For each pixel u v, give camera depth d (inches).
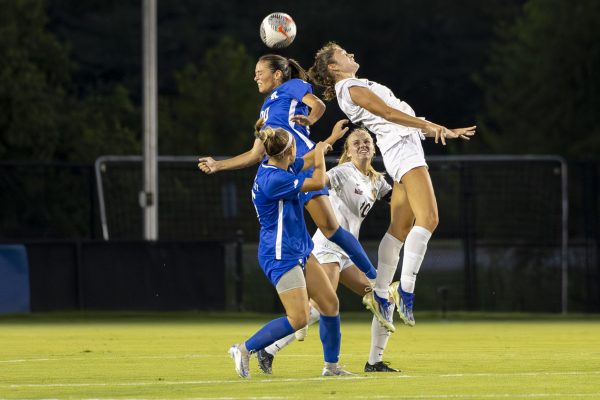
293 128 1373.0
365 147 1392.7
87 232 3791.8
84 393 1092.5
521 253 3154.5
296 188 1195.3
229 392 1088.8
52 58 4603.8
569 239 3334.2
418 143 1295.5
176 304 2704.2
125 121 5472.4
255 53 7022.6
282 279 1209.4
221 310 2738.7
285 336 1224.8
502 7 7130.9
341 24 7150.6
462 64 7076.8
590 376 1238.9
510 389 1106.7
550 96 5516.7
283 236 1205.1
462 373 1291.8
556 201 3484.3
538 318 2866.6
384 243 1317.7
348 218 1397.6
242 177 3427.7
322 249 1358.3
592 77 5452.8
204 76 5836.6
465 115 6963.6
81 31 6678.2
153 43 2960.1
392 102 1310.3
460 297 3070.9
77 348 1752.0
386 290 1309.1
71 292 2650.1
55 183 3779.5
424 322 2699.3
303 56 7155.5
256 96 5846.5
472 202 2979.8
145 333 2176.4
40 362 1471.5
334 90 1363.2
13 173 3745.1
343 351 1692.9
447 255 3120.1
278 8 7180.1
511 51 5826.8
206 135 5718.5
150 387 1141.1
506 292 3149.6
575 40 5487.2
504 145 5565.9
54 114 4419.3
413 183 1279.5
